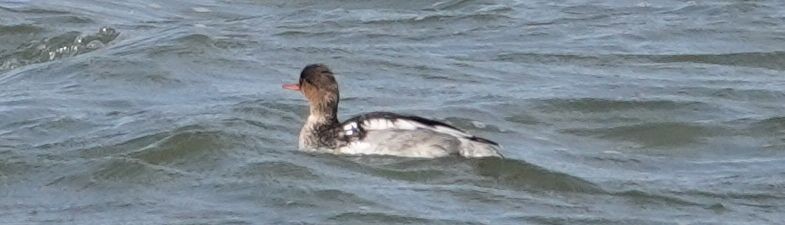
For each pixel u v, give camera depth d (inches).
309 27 1002.7
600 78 861.8
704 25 999.0
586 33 986.7
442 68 885.8
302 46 932.6
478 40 970.1
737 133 735.1
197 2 1120.8
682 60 917.8
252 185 615.8
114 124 727.7
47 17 1023.0
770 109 791.7
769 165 674.2
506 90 827.4
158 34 953.5
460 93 820.0
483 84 847.7
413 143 639.1
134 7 1087.0
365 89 830.5
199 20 1055.0
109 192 618.2
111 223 577.0
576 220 579.8
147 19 1053.8
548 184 624.1
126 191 617.9
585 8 1061.8
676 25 1000.9
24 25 995.3
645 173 657.0
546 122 760.3
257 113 738.8
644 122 754.2
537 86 839.7
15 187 629.9
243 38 943.7
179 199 605.3
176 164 650.8
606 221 579.2
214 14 1090.7
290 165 634.2
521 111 775.1
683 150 710.5
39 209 599.5
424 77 864.3
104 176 634.8
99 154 670.5
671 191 623.5
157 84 829.8
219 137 677.3
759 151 706.2
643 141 727.7
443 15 1038.4
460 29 1002.7
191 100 788.6
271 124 719.7
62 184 630.5
